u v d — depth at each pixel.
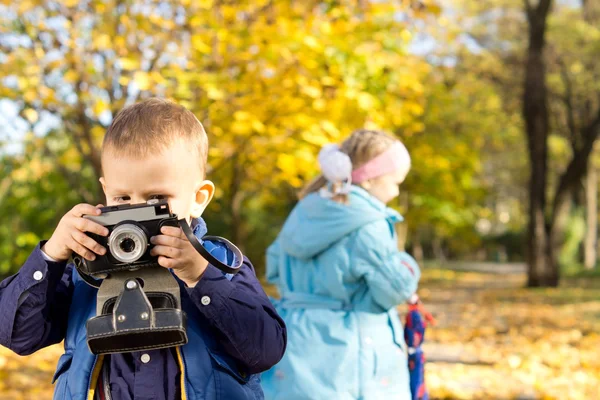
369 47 7.31
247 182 10.56
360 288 3.23
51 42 6.73
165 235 1.64
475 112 20.47
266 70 6.39
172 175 1.75
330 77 6.52
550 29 21.14
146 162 1.73
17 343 1.81
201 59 6.41
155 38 6.67
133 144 1.73
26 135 7.66
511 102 20.97
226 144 6.53
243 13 6.85
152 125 1.75
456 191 23.03
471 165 21.06
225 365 1.82
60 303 1.90
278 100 6.32
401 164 3.46
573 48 21.19
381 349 3.17
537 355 8.10
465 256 60.12
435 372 7.23
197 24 6.56
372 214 3.22
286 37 6.23
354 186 3.32
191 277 1.73
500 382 6.76
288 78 6.25
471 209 30.95
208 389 1.79
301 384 3.09
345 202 3.24
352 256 3.19
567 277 27.02
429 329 10.60
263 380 3.17
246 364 1.84
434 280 26.52
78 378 1.81
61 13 6.71
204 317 1.83
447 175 21.09
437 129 18.05
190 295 1.75
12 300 1.76
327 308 3.22
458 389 6.35
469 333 10.05
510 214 59.88
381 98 7.64
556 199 19.86
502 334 9.99
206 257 1.66
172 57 6.66
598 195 43.69
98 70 6.78
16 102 6.56
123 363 1.81
